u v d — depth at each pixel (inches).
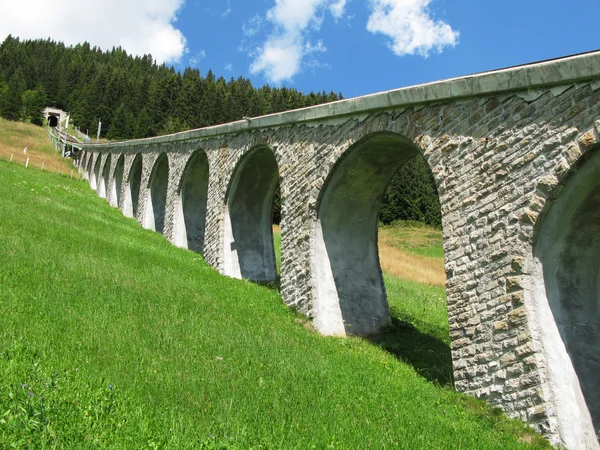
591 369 277.6
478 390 299.3
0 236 466.0
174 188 806.5
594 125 251.1
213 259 637.3
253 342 339.6
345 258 468.1
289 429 216.4
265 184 645.3
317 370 307.0
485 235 306.0
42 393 195.5
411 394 304.2
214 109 3255.4
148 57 5457.7
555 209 274.7
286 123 521.0
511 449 241.9
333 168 439.2
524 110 290.8
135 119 3235.7
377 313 469.1
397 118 380.8
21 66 3860.7
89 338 279.3
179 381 246.8
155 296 401.4
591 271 291.1
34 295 335.3
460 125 331.6
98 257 489.1
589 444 257.4
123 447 170.6
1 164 1149.1
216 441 189.6
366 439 220.1
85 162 1715.1
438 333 486.0
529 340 271.7
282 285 502.3
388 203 2111.2
